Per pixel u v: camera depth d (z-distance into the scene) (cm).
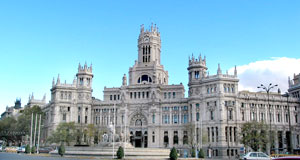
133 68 18900
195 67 16862
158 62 19762
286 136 16712
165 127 17025
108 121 18125
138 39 19988
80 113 18038
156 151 9456
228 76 15725
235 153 14788
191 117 16300
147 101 17550
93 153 9425
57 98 17900
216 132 15150
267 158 7344
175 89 17912
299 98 17288
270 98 16500
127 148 9538
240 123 15300
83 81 18512
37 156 9475
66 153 9950
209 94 15712
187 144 16038
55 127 17462
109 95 18888
